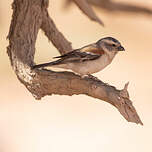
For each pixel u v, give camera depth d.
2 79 22.66
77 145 17.59
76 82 7.58
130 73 24.00
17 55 8.02
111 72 23.88
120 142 17.92
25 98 20.84
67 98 20.94
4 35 25.55
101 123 19.17
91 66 8.45
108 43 8.66
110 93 7.35
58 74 7.71
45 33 9.44
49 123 18.94
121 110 7.25
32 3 8.37
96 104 20.67
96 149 17.42
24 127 18.56
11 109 19.89
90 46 8.62
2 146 17.23
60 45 9.57
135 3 25.39
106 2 23.45
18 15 8.28
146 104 20.61
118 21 27.42
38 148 17.30
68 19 29.20
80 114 19.78
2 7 26.75
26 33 8.23
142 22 27.62
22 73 7.87
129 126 19.02
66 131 18.48
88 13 11.09
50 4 29.70
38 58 24.55
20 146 17.30
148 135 18.39
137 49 26.83
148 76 23.77
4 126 18.52
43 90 7.82
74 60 8.34
